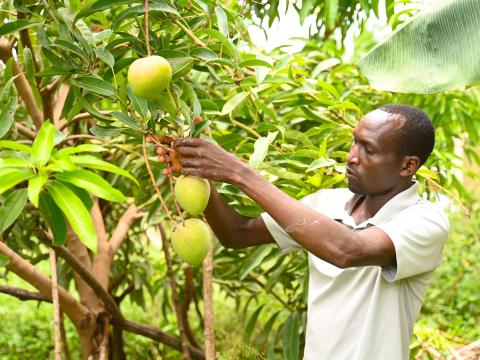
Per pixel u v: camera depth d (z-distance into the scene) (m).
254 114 2.23
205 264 2.12
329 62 2.32
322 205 1.81
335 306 1.61
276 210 1.39
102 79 1.47
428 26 1.75
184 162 1.43
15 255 1.98
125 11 1.43
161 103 1.44
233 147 2.04
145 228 2.59
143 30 1.47
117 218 3.20
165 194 2.42
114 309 2.42
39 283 2.07
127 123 1.44
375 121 1.56
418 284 1.62
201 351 2.90
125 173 1.29
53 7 1.49
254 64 1.71
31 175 1.23
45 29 1.68
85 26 1.59
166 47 1.52
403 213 1.57
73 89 1.66
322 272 1.65
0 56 1.98
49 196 1.37
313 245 1.39
